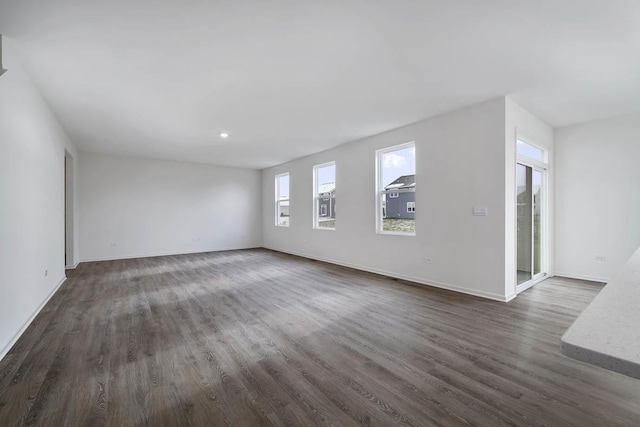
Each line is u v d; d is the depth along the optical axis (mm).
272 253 7828
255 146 6066
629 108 3943
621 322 600
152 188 7383
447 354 2291
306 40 2424
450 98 3607
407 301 3607
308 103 3766
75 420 1594
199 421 1592
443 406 1694
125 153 6734
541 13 2088
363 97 3586
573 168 4641
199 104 3775
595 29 2262
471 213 3834
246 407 1703
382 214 5203
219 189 8414
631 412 1626
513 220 3678
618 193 4242
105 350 2400
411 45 2494
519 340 2520
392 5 2010
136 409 1684
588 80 3129
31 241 3025
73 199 5836
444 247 4141
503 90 3383
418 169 4465
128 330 2807
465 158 3896
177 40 2410
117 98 3557
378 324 2906
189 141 5645
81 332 2754
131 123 4520
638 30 2262
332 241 6215
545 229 4680
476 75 3025
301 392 1838
